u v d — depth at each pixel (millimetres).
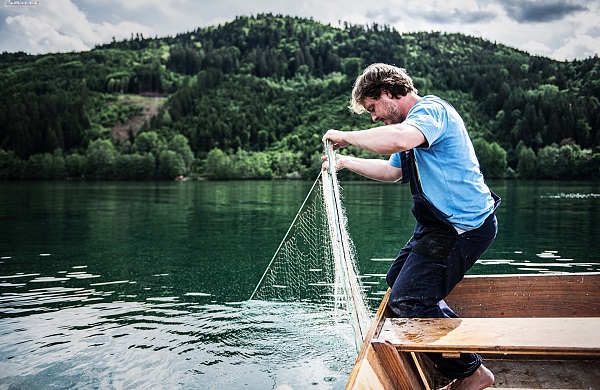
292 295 6371
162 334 4926
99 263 8984
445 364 2916
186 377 3916
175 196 35000
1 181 80875
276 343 4637
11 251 10453
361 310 3348
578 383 3311
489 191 3057
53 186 57719
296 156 98500
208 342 4691
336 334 4867
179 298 6355
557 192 38031
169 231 14133
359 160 3762
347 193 36062
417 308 2918
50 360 4277
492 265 8719
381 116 3100
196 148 115875
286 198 31953
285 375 3936
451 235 2920
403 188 44156
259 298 6277
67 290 6855
